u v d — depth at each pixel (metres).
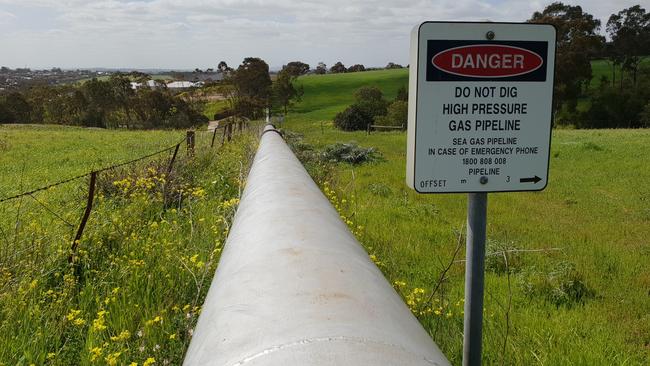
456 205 9.88
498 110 2.09
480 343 2.17
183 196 7.48
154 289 4.12
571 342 4.00
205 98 95.38
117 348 3.20
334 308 1.58
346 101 92.12
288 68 103.56
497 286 5.42
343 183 11.09
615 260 6.50
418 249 6.38
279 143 8.23
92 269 4.52
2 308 3.61
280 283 1.79
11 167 14.52
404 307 1.88
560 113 63.53
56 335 3.42
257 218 2.79
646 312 4.94
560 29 67.56
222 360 1.42
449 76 2.04
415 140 2.06
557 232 8.11
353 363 1.26
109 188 7.49
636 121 58.91
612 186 12.91
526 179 2.15
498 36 2.05
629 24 73.19
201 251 4.78
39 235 4.85
